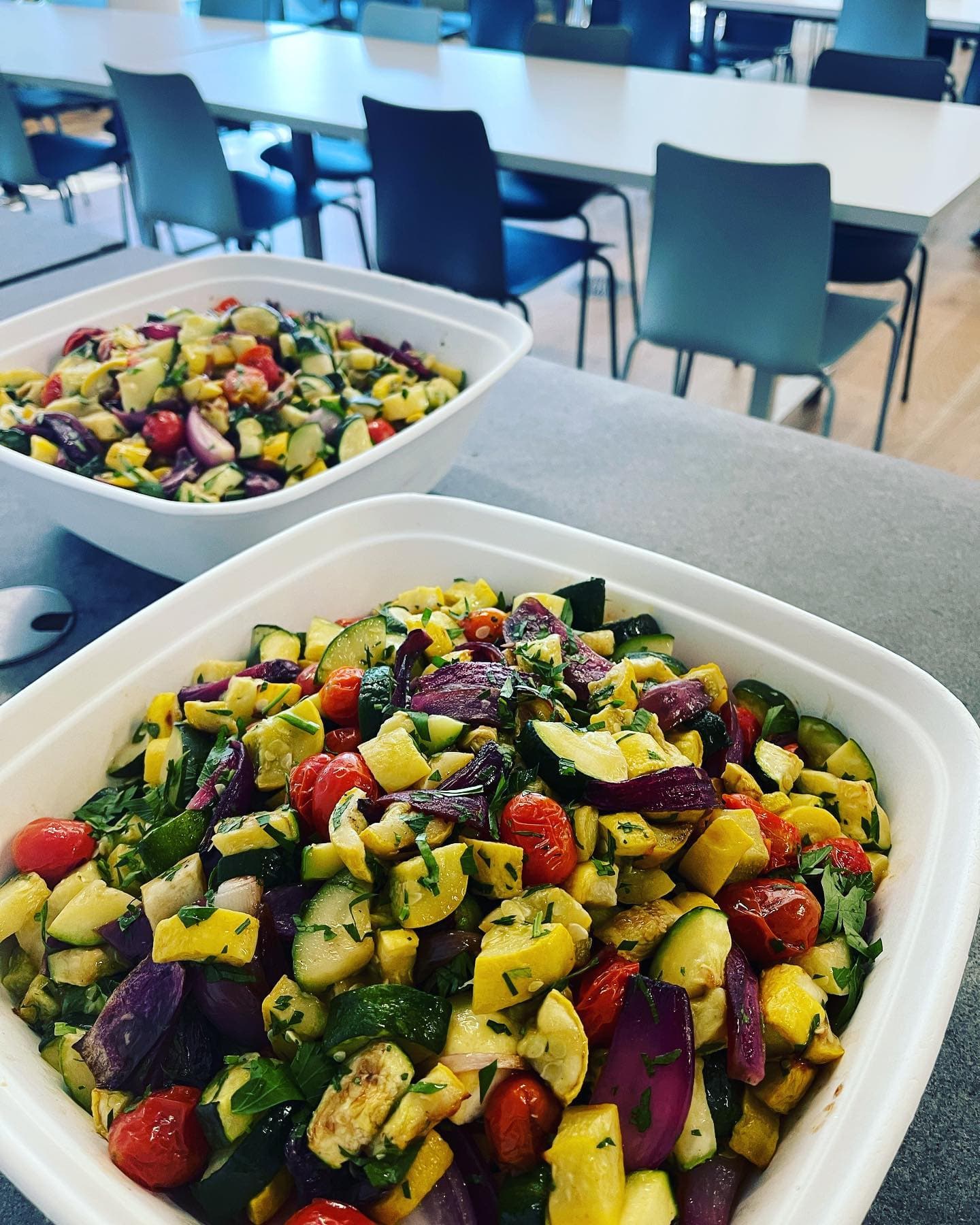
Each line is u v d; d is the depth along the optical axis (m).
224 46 3.04
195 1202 0.50
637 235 3.78
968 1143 0.56
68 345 1.15
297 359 1.13
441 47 3.02
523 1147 0.47
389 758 0.59
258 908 0.54
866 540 1.04
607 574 0.79
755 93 2.51
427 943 0.53
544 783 0.59
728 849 0.56
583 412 1.28
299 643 0.78
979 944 0.66
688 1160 0.48
